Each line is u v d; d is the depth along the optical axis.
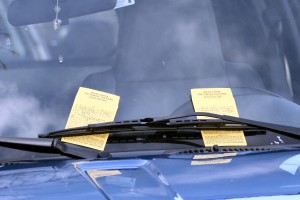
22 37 3.05
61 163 2.32
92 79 2.90
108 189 1.91
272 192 1.86
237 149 2.46
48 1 3.15
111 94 2.83
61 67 2.96
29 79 2.90
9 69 2.95
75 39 3.07
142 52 3.04
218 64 3.01
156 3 3.18
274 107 2.81
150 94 2.85
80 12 3.13
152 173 2.07
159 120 2.50
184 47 3.05
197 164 2.17
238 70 3.00
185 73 2.96
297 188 1.89
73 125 2.69
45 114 2.74
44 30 3.08
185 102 2.81
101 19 3.12
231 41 3.11
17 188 2.02
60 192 1.93
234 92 2.88
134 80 2.92
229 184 1.93
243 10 3.22
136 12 3.15
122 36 3.09
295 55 3.12
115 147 2.48
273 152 2.33
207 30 3.12
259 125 2.54
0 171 2.28
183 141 2.51
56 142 2.45
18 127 2.71
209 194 1.85
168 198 1.82
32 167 2.30
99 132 2.51
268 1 3.28
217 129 2.55
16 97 2.82
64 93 2.84
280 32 3.19
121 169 2.13
